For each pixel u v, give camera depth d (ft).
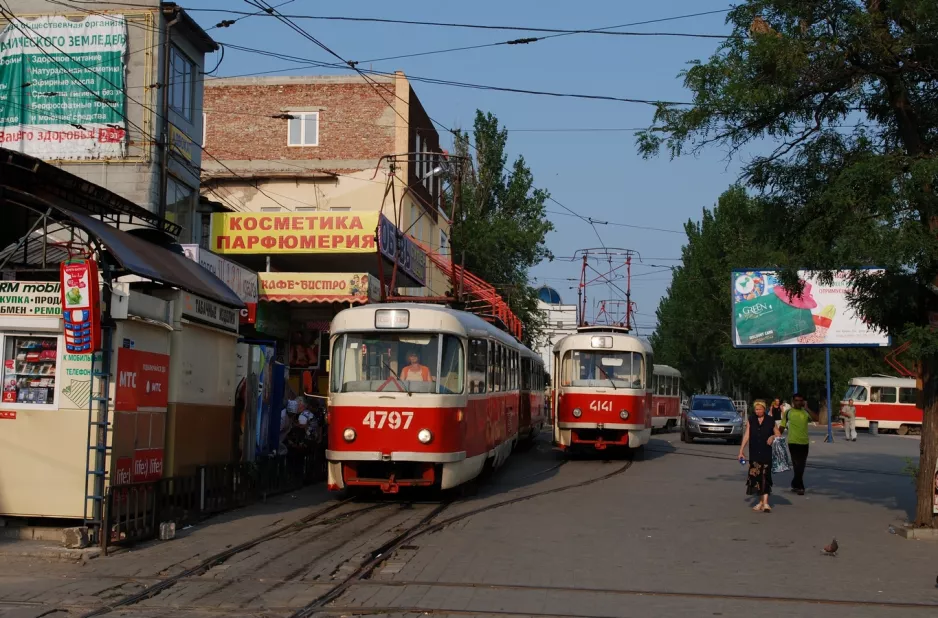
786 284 48.80
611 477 70.18
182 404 44.16
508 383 73.20
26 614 26.40
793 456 61.72
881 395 178.29
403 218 118.73
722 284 191.31
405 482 50.60
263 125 121.49
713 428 117.70
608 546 39.22
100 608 27.22
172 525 39.11
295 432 60.90
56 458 37.37
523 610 27.58
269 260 84.33
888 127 48.47
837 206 42.14
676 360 224.53
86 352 35.50
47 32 73.36
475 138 161.99
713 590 30.99
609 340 83.35
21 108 72.95
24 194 38.81
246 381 53.26
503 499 55.21
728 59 46.29
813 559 37.19
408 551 37.19
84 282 35.45
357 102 120.67
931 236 41.73
